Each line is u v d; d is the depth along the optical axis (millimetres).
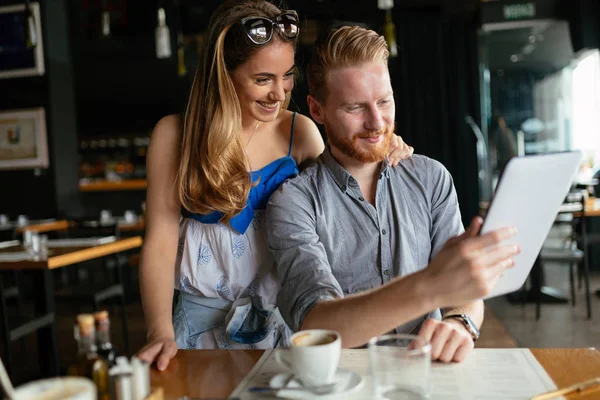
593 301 4688
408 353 862
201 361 1100
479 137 6770
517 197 943
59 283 5824
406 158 1475
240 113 1412
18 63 6359
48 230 5812
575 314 4320
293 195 1378
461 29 6738
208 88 1402
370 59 1268
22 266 3094
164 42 5309
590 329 3912
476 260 846
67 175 6707
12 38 6332
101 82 8641
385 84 1279
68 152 6727
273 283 1504
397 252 1401
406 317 926
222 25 1363
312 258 1229
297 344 899
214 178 1391
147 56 7434
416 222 1428
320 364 862
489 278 860
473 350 1127
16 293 4051
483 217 932
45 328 3189
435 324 1104
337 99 1288
